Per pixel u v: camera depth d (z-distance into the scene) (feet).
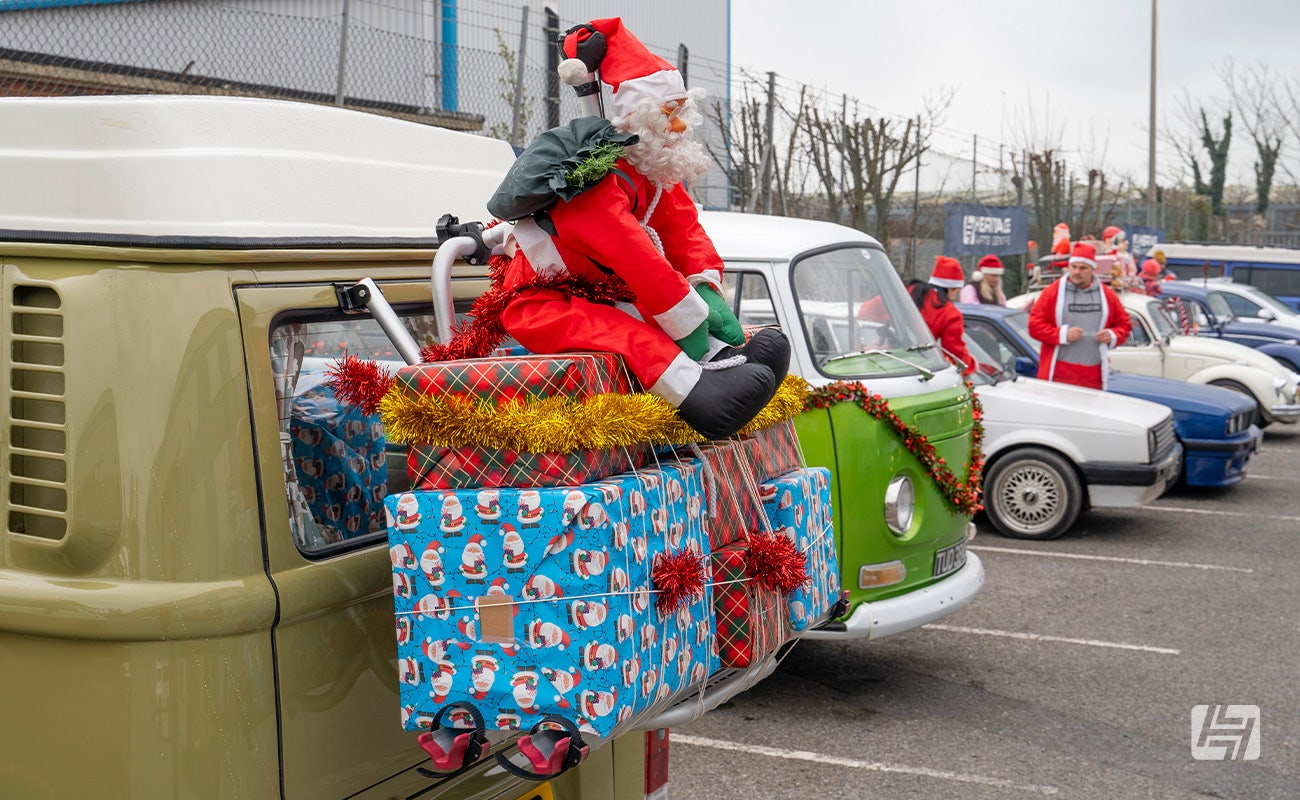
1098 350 33.53
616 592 6.75
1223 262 81.92
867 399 17.71
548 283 7.97
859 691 19.77
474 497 6.88
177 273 6.92
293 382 7.50
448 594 6.98
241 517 6.86
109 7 31.42
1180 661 21.35
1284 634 22.99
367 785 7.50
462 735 7.03
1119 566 28.22
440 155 9.84
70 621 6.61
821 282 19.63
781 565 8.17
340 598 7.29
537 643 6.81
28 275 6.96
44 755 6.82
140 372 6.73
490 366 7.13
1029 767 16.62
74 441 6.72
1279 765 16.79
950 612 18.86
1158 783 16.15
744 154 46.37
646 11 57.93
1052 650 21.95
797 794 15.70
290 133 8.16
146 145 7.36
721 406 7.67
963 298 48.96
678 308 7.79
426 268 8.99
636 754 10.00
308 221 7.97
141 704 6.60
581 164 7.65
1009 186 77.92
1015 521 30.89
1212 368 46.96
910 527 18.54
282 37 33.58
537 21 43.86
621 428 6.98
